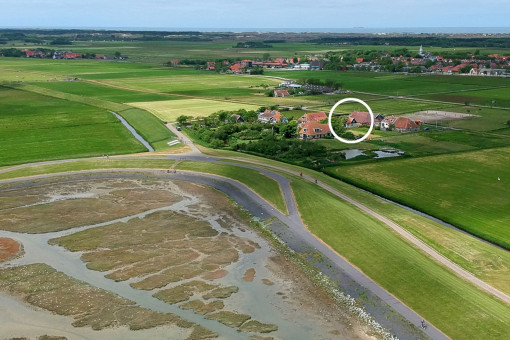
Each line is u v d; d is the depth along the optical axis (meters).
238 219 102.19
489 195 115.25
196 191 118.31
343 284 76.38
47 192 116.38
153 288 74.94
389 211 103.50
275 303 71.31
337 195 113.12
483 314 66.81
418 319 67.19
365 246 86.31
